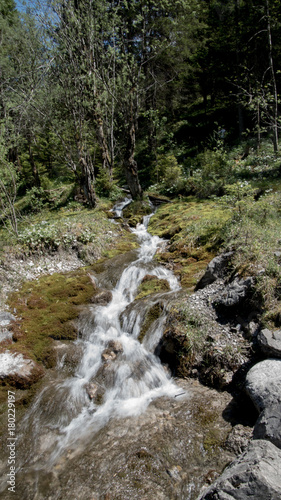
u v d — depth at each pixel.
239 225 7.29
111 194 14.77
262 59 17.05
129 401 4.86
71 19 12.39
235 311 5.33
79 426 4.55
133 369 5.36
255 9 15.99
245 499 2.65
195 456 3.73
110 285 7.84
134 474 3.65
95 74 13.77
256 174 11.71
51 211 14.91
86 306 7.09
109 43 14.97
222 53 18.50
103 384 5.23
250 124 18.78
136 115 13.95
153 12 14.55
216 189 11.81
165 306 6.11
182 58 19.55
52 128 14.74
